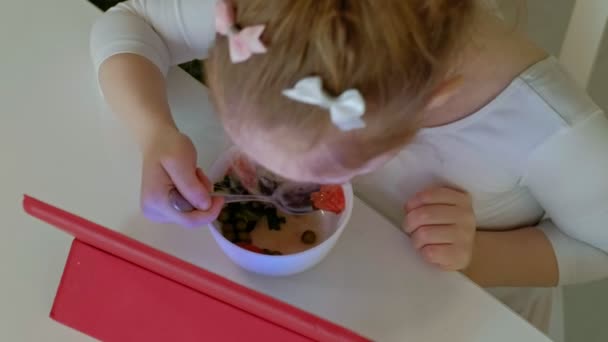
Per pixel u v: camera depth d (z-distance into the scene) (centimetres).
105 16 74
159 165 62
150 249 52
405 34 43
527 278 74
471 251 67
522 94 68
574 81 70
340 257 63
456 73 56
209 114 70
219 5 45
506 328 60
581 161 68
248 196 61
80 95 70
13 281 60
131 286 56
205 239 62
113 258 56
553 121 68
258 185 62
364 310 60
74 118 68
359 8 42
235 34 43
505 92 68
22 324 58
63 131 67
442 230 64
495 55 67
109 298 56
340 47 41
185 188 59
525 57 69
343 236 64
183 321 55
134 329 56
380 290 61
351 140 47
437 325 60
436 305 61
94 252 56
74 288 57
